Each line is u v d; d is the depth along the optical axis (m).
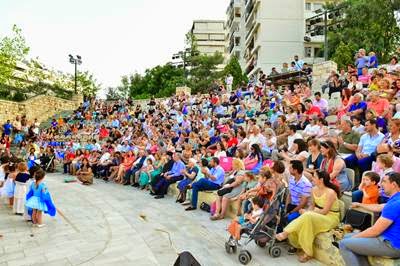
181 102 25.88
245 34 57.94
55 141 25.06
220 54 53.25
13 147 24.59
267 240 6.60
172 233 8.19
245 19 57.44
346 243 5.09
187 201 11.37
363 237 4.97
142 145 17.30
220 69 58.72
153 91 55.94
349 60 34.66
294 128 10.95
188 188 11.45
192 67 53.41
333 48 41.66
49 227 8.65
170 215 9.93
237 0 62.31
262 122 16.53
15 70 39.34
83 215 9.86
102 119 29.69
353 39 38.03
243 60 60.41
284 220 6.73
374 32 36.94
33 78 43.97
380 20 36.75
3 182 10.68
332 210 6.37
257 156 10.21
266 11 46.50
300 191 7.06
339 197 6.59
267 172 6.90
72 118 31.22
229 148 13.03
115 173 16.73
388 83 11.81
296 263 6.16
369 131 8.32
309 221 6.20
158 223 9.09
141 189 14.54
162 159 13.62
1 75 33.12
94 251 7.01
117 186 15.44
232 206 9.34
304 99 15.55
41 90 33.84
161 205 11.28
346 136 9.50
